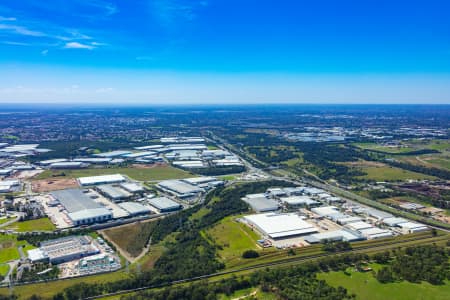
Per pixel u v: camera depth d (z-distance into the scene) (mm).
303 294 144750
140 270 170375
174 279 161000
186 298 144000
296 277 159250
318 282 155250
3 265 172875
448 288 150875
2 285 155000
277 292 146625
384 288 151000
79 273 166125
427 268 164125
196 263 174125
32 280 158750
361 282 156250
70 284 156000
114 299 145000
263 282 153250
